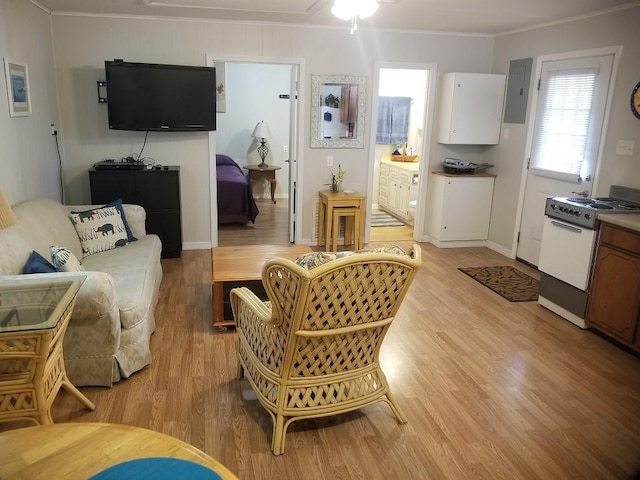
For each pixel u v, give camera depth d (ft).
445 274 15.89
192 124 16.37
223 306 11.21
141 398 8.61
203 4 13.87
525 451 7.53
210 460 4.29
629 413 8.59
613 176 13.41
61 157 16.14
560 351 10.82
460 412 8.49
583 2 12.61
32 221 10.23
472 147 19.40
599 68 13.74
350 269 6.52
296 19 15.94
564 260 12.34
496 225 18.71
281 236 20.13
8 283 7.53
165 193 16.02
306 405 7.40
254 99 27.35
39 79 13.98
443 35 18.03
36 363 6.50
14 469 4.11
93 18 15.57
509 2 12.78
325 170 18.52
